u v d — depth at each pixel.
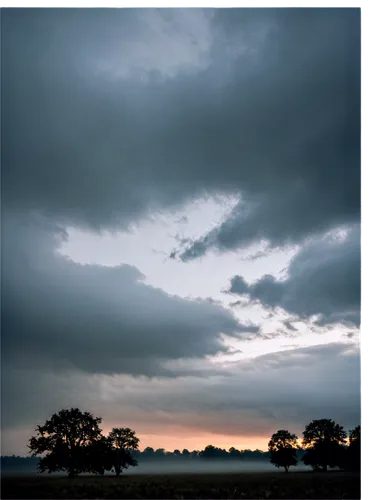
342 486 15.95
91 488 16.47
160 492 15.77
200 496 15.86
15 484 16.33
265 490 15.88
